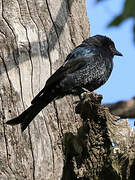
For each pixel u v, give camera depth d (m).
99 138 9.51
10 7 12.38
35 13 12.55
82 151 9.55
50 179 10.91
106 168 9.34
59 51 12.41
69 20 13.05
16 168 10.77
